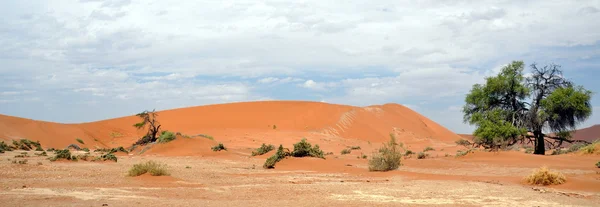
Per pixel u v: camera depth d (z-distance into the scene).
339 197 16.88
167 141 49.38
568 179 21.92
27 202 13.67
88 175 22.61
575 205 15.50
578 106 47.53
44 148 63.97
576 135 86.62
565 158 37.19
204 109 111.00
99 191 16.91
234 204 14.66
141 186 19.06
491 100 52.28
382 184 21.14
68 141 74.38
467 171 30.50
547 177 21.66
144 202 14.56
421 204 15.45
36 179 20.11
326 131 91.25
